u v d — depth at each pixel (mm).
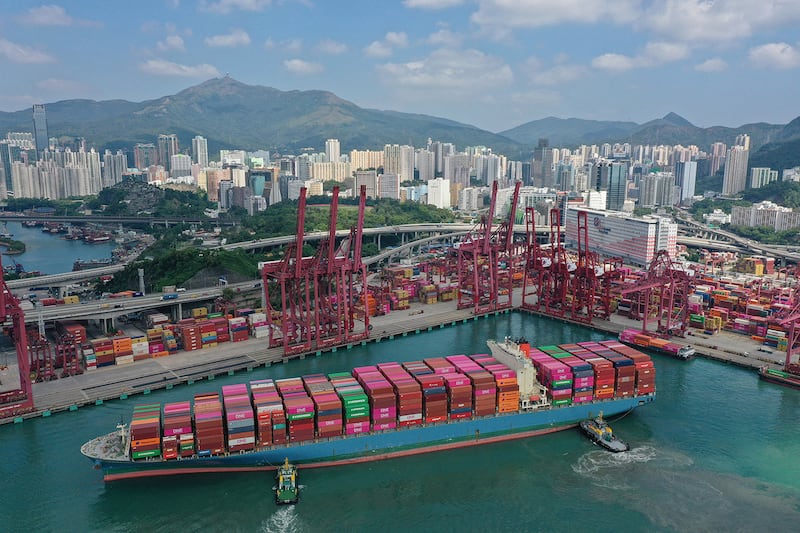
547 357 122000
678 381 139875
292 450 96625
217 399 102188
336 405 98812
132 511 88438
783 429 114438
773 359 152375
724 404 126250
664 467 100875
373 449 101812
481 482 96750
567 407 112375
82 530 84188
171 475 95812
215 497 91938
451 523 86375
